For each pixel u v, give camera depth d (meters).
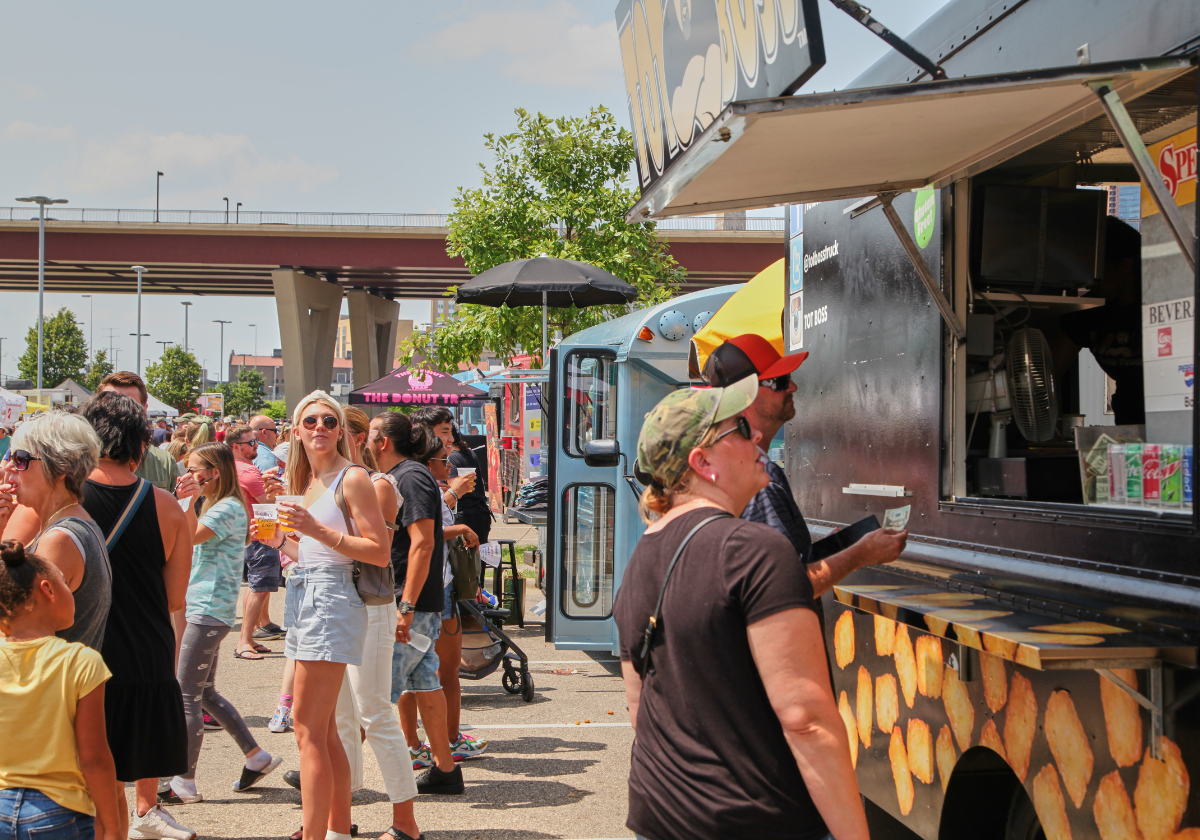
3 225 49.84
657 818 1.93
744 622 1.86
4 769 2.89
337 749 4.00
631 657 2.05
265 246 50.94
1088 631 2.21
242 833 4.41
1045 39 2.65
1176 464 2.20
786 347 4.60
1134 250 3.58
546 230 16.23
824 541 2.67
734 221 45.78
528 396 16.19
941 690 2.94
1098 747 2.24
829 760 1.78
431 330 17.88
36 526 3.41
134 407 3.80
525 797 4.94
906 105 2.33
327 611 3.81
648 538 2.10
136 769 3.57
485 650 6.84
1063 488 3.15
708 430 2.07
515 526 17.55
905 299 3.41
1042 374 3.23
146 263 51.31
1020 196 3.27
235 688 7.12
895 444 3.48
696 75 2.78
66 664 2.96
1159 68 2.15
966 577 2.96
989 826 2.93
